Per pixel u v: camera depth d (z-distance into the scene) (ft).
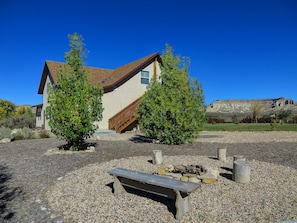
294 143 37.58
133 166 22.29
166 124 36.86
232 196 14.17
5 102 115.03
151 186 13.21
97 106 30.63
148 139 46.62
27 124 90.58
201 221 11.14
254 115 103.91
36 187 16.87
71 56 31.14
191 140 38.55
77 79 30.71
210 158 26.53
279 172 19.76
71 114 28.58
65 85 29.50
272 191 15.03
